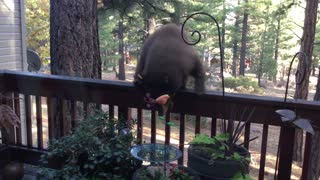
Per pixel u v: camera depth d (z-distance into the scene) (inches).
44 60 708.7
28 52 360.8
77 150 98.1
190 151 88.0
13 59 315.6
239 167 82.0
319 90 344.5
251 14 835.4
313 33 460.4
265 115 94.0
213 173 83.0
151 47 97.2
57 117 131.0
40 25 695.1
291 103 89.1
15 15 313.9
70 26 172.2
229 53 1018.7
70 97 116.3
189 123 286.2
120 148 97.8
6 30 305.7
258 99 92.4
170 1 385.4
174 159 89.2
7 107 111.3
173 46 95.2
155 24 410.6
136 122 107.7
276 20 790.5
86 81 111.5
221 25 802.8
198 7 587.5
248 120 91.7
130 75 974.4
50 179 96.4
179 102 103.0
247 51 983.6
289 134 94.3
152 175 87.3
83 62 177.0
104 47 829.2
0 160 123.0
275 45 881.5
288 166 96.7
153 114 109.3
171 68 92.8
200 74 100.8
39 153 125.6
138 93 106.1
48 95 118.9
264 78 1002.7
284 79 1008.9
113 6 357.7
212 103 99.7
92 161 96.8
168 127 105.6
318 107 86.7
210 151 86.4
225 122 93.4
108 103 111.6
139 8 376.2
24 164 133.0
